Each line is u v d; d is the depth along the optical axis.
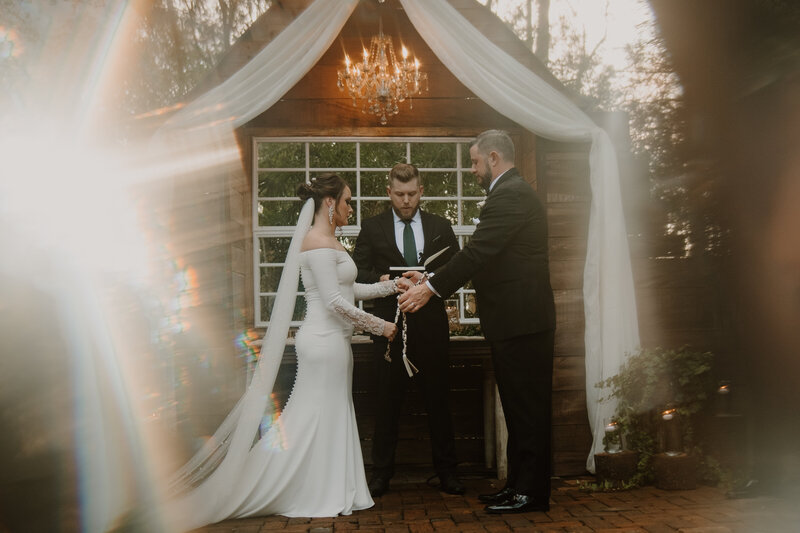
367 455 4.43
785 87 3.62
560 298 4.27
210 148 3.94
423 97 4.54
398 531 2.83
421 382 3.69
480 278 3.23
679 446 3.64
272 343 3.29
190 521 2.97
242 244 4.38
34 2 3.90
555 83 4.29
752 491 3.31
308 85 4.50
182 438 3.95
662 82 4.18
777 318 3.58
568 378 4.21
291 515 3.13
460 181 4.68
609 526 2.82
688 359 3.84
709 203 3.93
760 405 3.45
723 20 3.71
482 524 2.91
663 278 4.26
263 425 3.63
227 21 5.93
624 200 4.29
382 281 3.71
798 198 3.61
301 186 3.53
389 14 4.50
